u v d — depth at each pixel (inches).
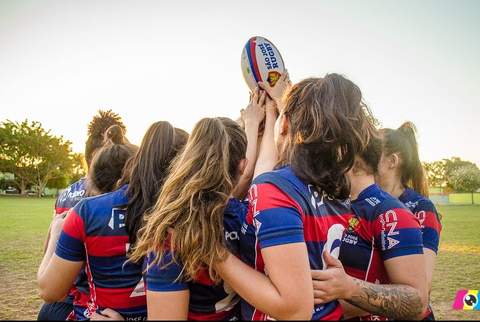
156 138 80.4
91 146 132.1
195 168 62.7
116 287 75.4
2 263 312.7
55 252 76.4
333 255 58.9
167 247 60.7
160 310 60.3
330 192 58.4
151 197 75.9
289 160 61.6
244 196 83.9
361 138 61.0
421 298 62.2
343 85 61.9
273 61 120.8
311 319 55.3
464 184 1838.1
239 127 71.3
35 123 2375.7
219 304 64.7
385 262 66.9
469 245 412.2
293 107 64.2
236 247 62.6
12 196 2358.5
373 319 68.1
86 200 78.4
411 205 93.0
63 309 102.4
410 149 99.0
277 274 51.6
